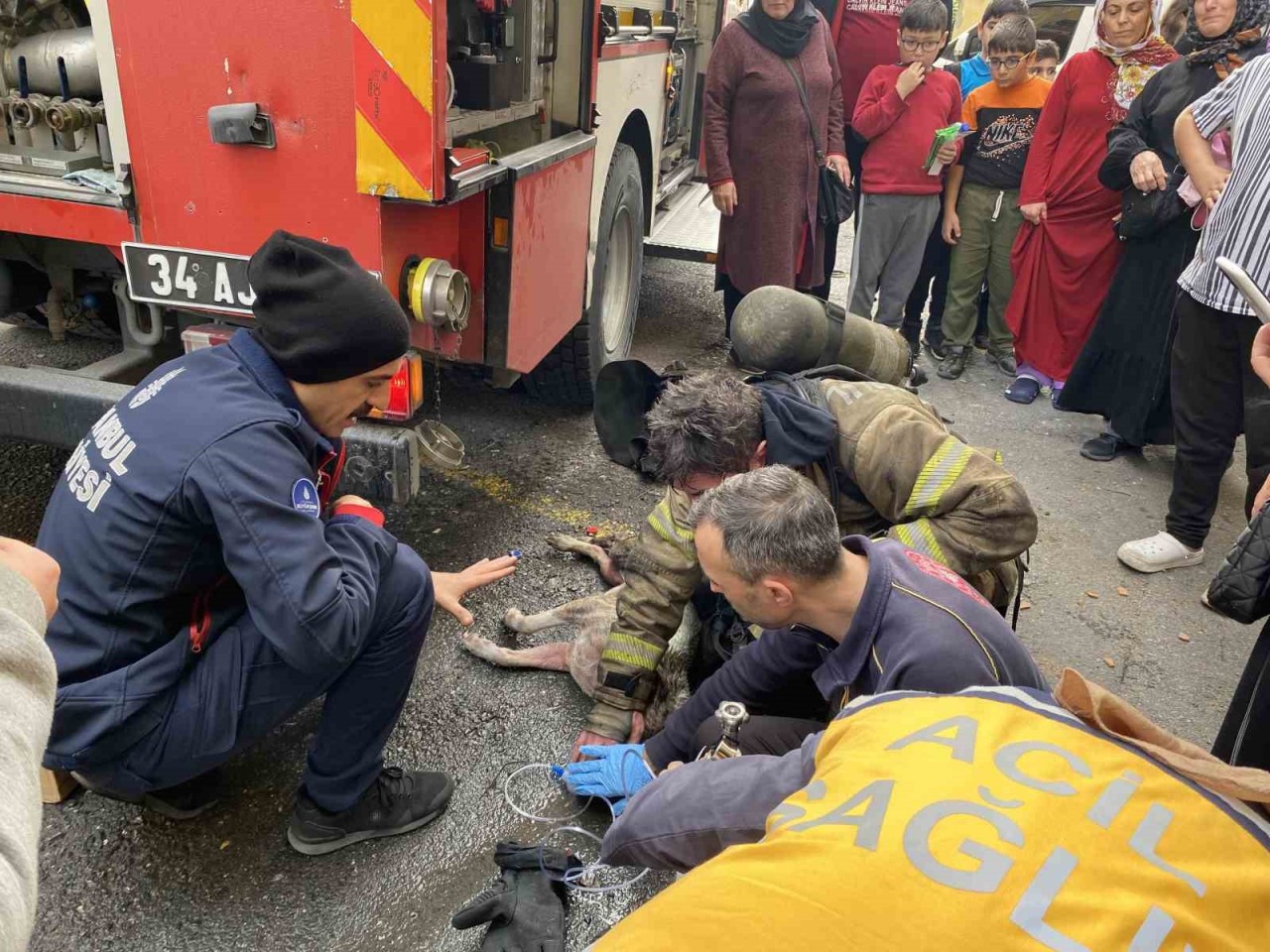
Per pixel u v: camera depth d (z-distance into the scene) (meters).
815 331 2.40
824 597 1.56
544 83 3.29
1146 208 3.69
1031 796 0.89
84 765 1.64
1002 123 4.63
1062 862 0.83
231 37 2.16
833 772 0.98
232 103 2.21
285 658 1.59
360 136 2.17
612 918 1.91
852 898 0.81
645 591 2.15
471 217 2.73
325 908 1.89
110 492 1.57
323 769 1.91
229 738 1.69
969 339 5.05
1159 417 4.00
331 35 2.11
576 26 3.28
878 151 4.68
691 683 2.52
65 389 2.45
